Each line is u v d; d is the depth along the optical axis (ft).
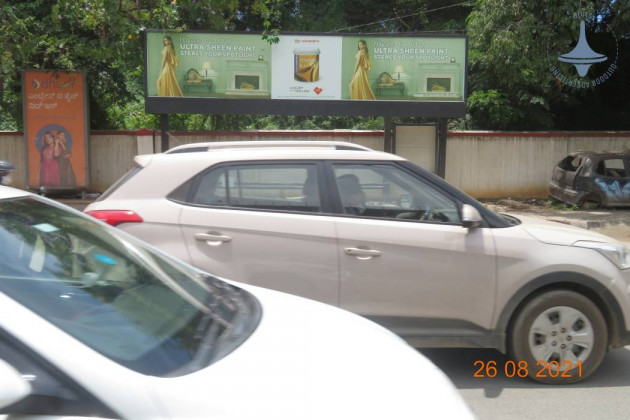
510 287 14.55
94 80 58.23
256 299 9.30
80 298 7.23
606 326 14.97
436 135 56.65
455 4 75.00
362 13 84.07
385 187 15.01
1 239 7.46
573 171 51.57
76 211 9.75
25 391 5.33
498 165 58.39
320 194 14.84
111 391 5.72
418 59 50.70
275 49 50.34
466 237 14.56
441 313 14.62
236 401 6.06
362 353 7.71
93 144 57.16
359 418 6.21
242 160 15.02
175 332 7.30
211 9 50.31
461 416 6.81
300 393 6.39
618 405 13.94
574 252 14.67
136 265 8.89
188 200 14.82
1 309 5.91
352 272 14.44
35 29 51.65
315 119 80.12
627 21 55.26
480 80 64.13
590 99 70.59
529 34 51.57
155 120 76.38
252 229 14.47
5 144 57.36
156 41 49.57
